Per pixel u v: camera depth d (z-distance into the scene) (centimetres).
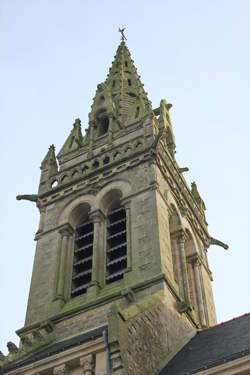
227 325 3541
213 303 4647
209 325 4262
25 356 3334
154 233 4016
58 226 4559
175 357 3209
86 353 2766
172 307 3584
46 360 2842
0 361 3106
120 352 2631
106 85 6034
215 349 3069
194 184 5609
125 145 4888
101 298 3750
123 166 4650
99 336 2766
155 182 4375
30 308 4053
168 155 4959
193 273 4578
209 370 2570
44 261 4362
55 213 4681
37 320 3922
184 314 3700
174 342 3350
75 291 4075
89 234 4438
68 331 3678
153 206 4212
